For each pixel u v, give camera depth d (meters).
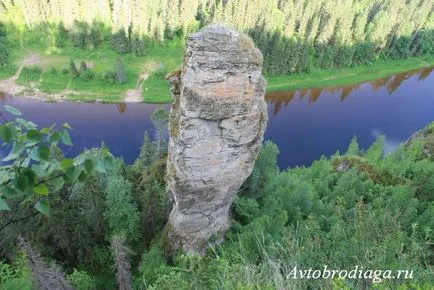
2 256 26.80
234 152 21.14
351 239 13.82
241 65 18.30
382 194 29.77
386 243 13.42
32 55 90.88
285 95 90.06
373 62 108.94
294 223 26.70
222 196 23.41
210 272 13.45
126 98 81.75
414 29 113.56
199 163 20.86
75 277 25.36
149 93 84.00
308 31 99.50
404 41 112.25
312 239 15.81
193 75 18.19
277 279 11.40
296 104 86.81
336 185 35.12
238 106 19.44
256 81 19.17
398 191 29.36
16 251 26.30
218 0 111.94
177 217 24.73
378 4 121.12
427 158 44.12
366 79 101.00
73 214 28.80
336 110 85.75
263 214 27.22
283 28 97.19
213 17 98.25
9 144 4.70
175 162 21.34
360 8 119.69
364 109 87.00
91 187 27.59
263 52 93.62
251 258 19.27
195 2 97.69
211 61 17.80
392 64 110.25
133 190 31.78
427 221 25.23
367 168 38.22
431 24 115.25
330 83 97.06
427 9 111.44
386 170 37.28
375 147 52.22
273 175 32.50
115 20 93.56
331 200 30.23
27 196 4.84
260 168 31.69
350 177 32.97
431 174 32.44
